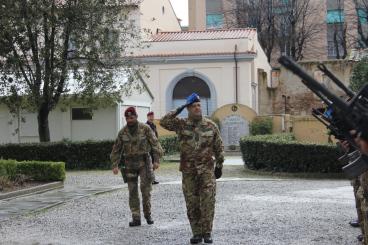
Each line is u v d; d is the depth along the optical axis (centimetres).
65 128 2816
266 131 3397
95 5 2342
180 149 867
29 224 1055
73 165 2348
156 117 4041
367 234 611
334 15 6194
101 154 2344
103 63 2402
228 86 3978
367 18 5422
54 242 895
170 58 4022
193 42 4047
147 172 1016
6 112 2822
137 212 1020
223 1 6575
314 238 892
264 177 1942
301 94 4225
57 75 2347
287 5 5516
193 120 859
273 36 5534
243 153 2188
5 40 2289
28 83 2367
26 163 1675
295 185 1664
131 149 1012
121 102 2548
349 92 365
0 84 2386
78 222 1069
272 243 861
